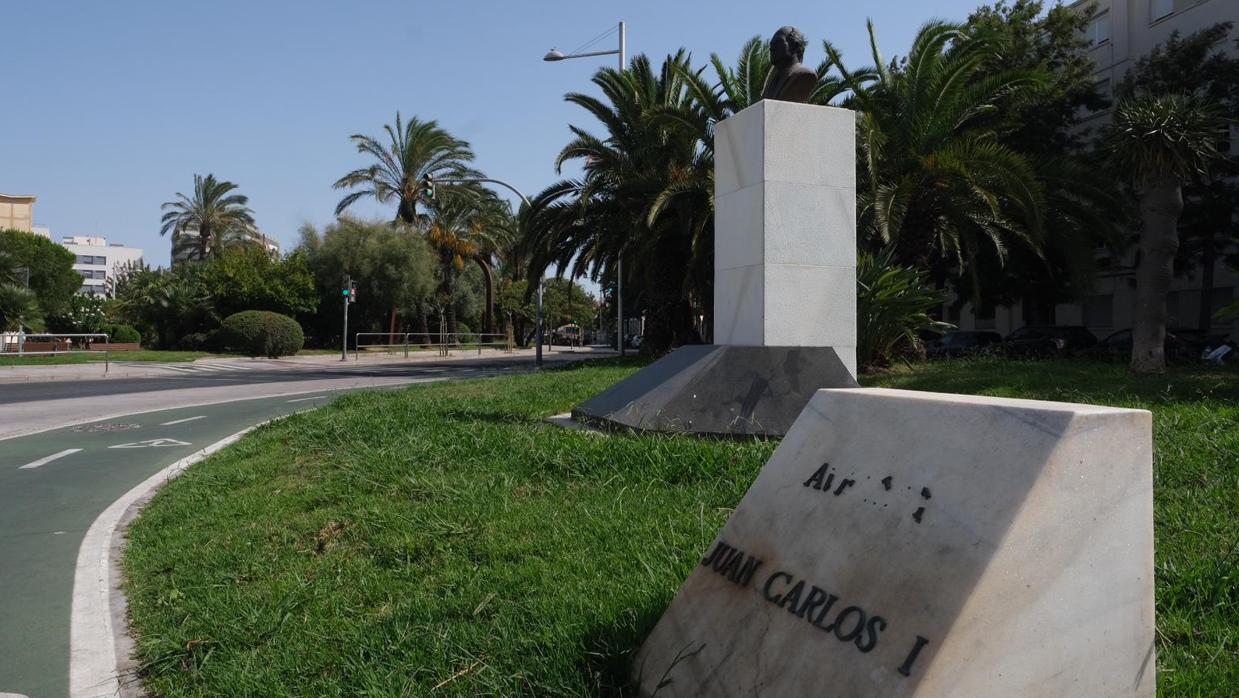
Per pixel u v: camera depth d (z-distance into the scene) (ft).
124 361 98.99
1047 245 65.72
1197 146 43.70
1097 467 7.27
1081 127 106.63
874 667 6.88
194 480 24.04
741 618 8.41
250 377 80.74
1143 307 45.78
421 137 150.92
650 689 8.85
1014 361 55.06
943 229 61.36
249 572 15.08
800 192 26.91
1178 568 11.89
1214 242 83.56
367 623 11.88
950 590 6.83
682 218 67.46
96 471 28.32
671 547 13.93
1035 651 6.86
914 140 59.16
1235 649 9.80
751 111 27.35
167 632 12.65
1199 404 26.71
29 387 65.46
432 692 9.61
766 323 26.40
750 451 19.84
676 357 28.27
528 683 9.53
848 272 27.50
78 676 11.95
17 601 15.25
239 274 141.69
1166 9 96.22
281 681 10.44
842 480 8.46
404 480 19.86
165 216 191.42
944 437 7.83
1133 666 7.34
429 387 48.52
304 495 20.02
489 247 169.99
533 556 14.16
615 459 20.17
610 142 80.53
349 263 151.53
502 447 22.76
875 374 47.26
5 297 100.01
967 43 58.44
